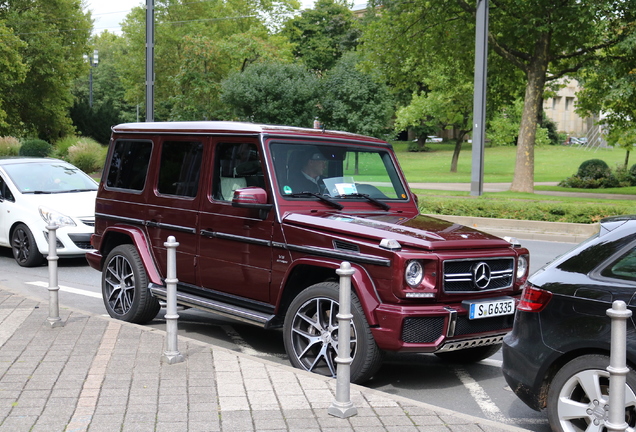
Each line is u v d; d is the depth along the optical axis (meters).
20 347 5.79
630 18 23.89
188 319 7.88
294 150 6.26
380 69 31.41
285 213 5.88
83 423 4.19
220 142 6.53
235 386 4.90
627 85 24.16
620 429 3.39
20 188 12.05
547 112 101.12
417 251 5.18
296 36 75.94
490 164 60.41
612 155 67.69
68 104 49.88
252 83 42.31
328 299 5.36
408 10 29.36
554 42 27.08
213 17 58.28
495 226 17.45
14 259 12.45
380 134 41.56
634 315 3.96
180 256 6.75
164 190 7.02
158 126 7.27
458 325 5.27
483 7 22.23
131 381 4.97
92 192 12.48
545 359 4.29
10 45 38.75
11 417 4.27
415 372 6.07
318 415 4.39
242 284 6.16
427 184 35.66
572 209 16.80
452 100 47.53
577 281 4.25
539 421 4.90
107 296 7.46
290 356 5.61
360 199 6.43
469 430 4.18
